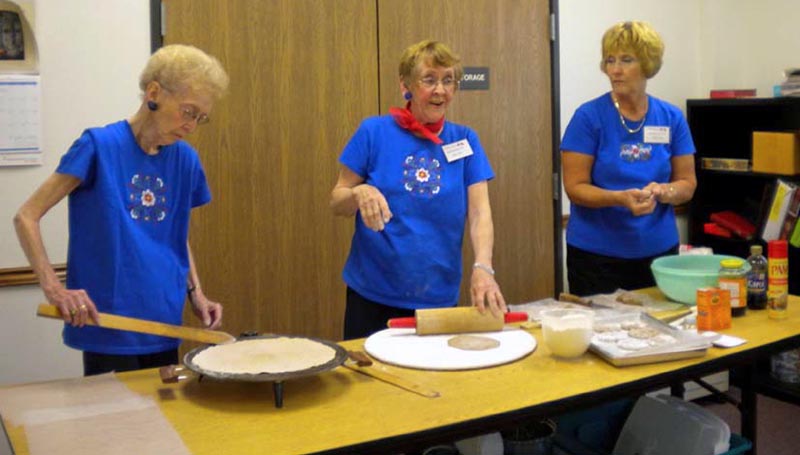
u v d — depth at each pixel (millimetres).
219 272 3320
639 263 2926
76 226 2080
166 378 1784
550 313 1991
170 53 1953
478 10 3771
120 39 3092
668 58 4445
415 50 2246
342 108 3504
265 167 3371
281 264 3439
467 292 3863
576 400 1708
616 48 2750
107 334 2094
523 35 3900
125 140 2057
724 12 4453
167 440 1498
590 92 4160
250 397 1724
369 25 3529
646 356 1895
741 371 2338
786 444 3484
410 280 2322
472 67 3783
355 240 2439
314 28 3414
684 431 2244
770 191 3943
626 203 2719
